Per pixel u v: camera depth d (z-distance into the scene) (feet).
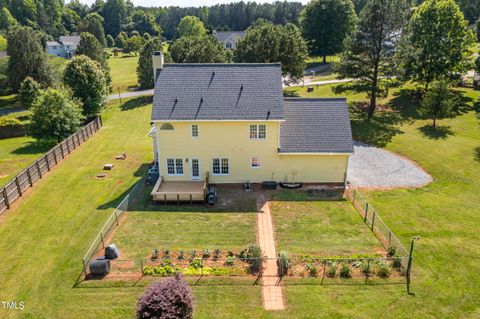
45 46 397.19
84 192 92.48
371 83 155.63
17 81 209.67
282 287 57.26
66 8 589.73
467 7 352.08
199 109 91.30
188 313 47.42
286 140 93.86
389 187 96.48
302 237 71.61
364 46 147.54
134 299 54.65
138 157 119.55
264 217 79.87
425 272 61.16
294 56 185.88
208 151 93.76
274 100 92.99
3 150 137.90
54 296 55.57
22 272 61.11
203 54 191.42
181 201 85.81
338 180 96.12
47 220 78.28
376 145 125.90
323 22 282.56
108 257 63.62
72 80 162.71
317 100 100.63
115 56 417.28
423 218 79.77
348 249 67.21
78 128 146.20
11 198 84.89
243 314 51.96
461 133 129.49
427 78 159.94
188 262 63.10
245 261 63.05
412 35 155.94
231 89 94.89
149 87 237.66
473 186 95.66
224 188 95.09
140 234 72.74
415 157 114.32
